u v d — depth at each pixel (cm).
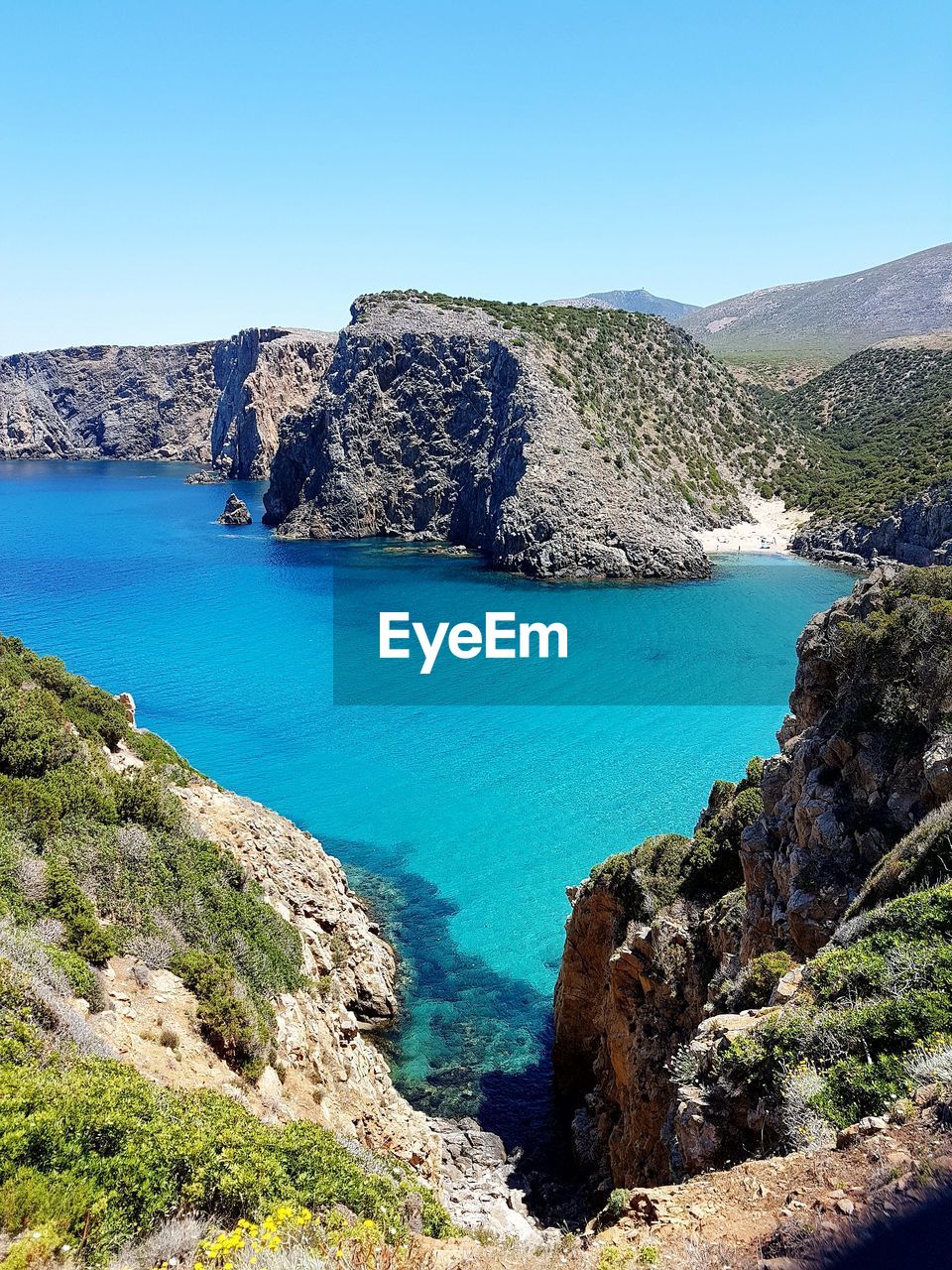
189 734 6184
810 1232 733
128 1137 1002
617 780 5438
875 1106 1010
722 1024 1430
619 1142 2308
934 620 1859
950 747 1675
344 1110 1931
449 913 3922
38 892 1761
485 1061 3000
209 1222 970
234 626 9075
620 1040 2428
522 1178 2473
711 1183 923
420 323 16238
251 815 3400
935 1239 689
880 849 1747
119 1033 1517
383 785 5369
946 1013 1099
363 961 3203
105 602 9925
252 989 1978
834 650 2128
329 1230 1008
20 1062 1141
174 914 2038
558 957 3600
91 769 2472
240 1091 1562
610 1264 788
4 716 2444
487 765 5691
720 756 5834
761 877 2067
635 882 2605
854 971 1260
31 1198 854
